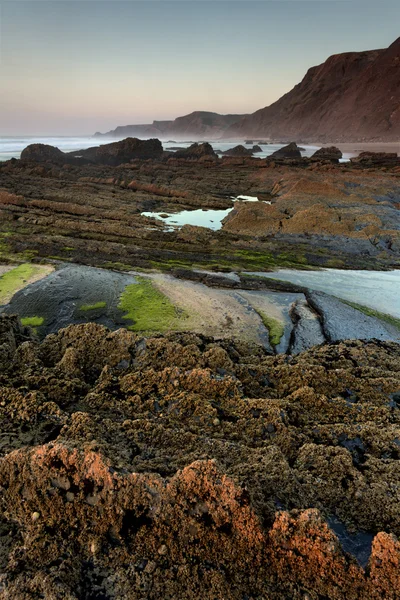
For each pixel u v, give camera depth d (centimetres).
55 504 683
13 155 11006
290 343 1912
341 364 1370
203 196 5500
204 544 632
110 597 591
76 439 813
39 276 2686
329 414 1035
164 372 1113
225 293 2480
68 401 1049
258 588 592
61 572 611
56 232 3697
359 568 579
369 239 3634
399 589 555
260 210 4425
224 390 1056
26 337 1532
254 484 716
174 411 987
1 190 5038
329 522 675
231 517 634
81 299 2339
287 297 2458
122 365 1251
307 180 5388
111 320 2098
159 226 4116
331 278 2831
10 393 966
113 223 4056
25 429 880
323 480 766
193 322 2081
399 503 700
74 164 8825
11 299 2331
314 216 3988
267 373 1229
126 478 674
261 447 873
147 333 1956
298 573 597
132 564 625
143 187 5978
